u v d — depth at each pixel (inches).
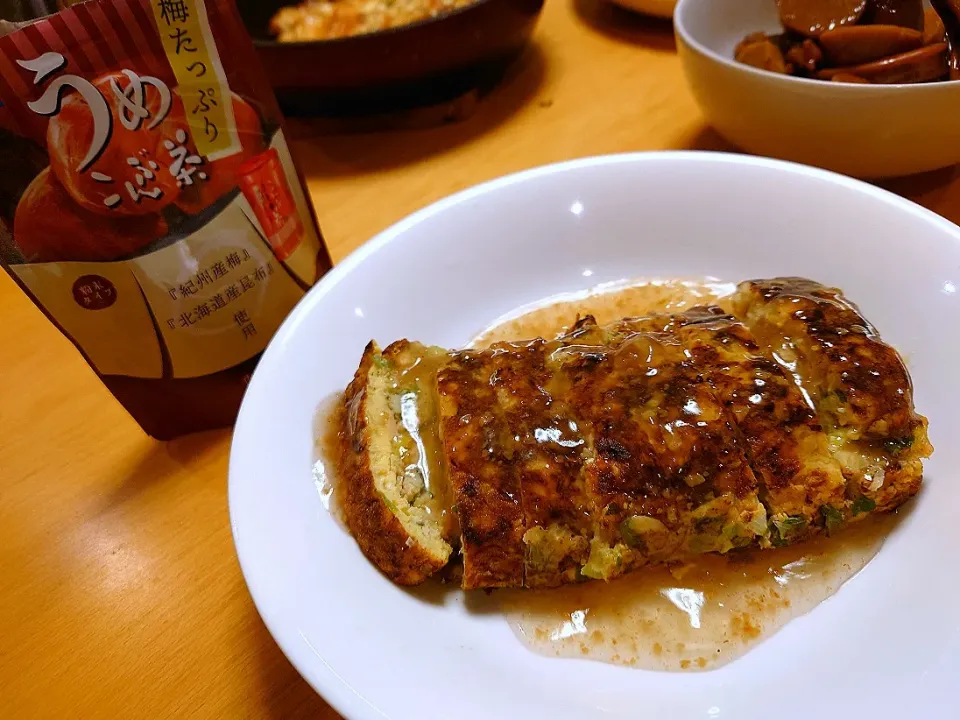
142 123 9.1
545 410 9.4
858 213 11.2
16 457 11.8
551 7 20.9
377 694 7.4
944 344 9.9
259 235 10.6
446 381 9.9
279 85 15.4
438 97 16.6
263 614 7.9
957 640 7.5
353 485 9.4
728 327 10.1
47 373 13.1
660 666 8.4
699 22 14.8
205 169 9.8
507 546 8.8
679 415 9.0
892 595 8.4
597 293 12.4
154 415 11.3
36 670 9.3
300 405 10.2
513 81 18.2
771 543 9.2
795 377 9.7
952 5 12.8
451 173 15.9
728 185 12.1
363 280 11.4
